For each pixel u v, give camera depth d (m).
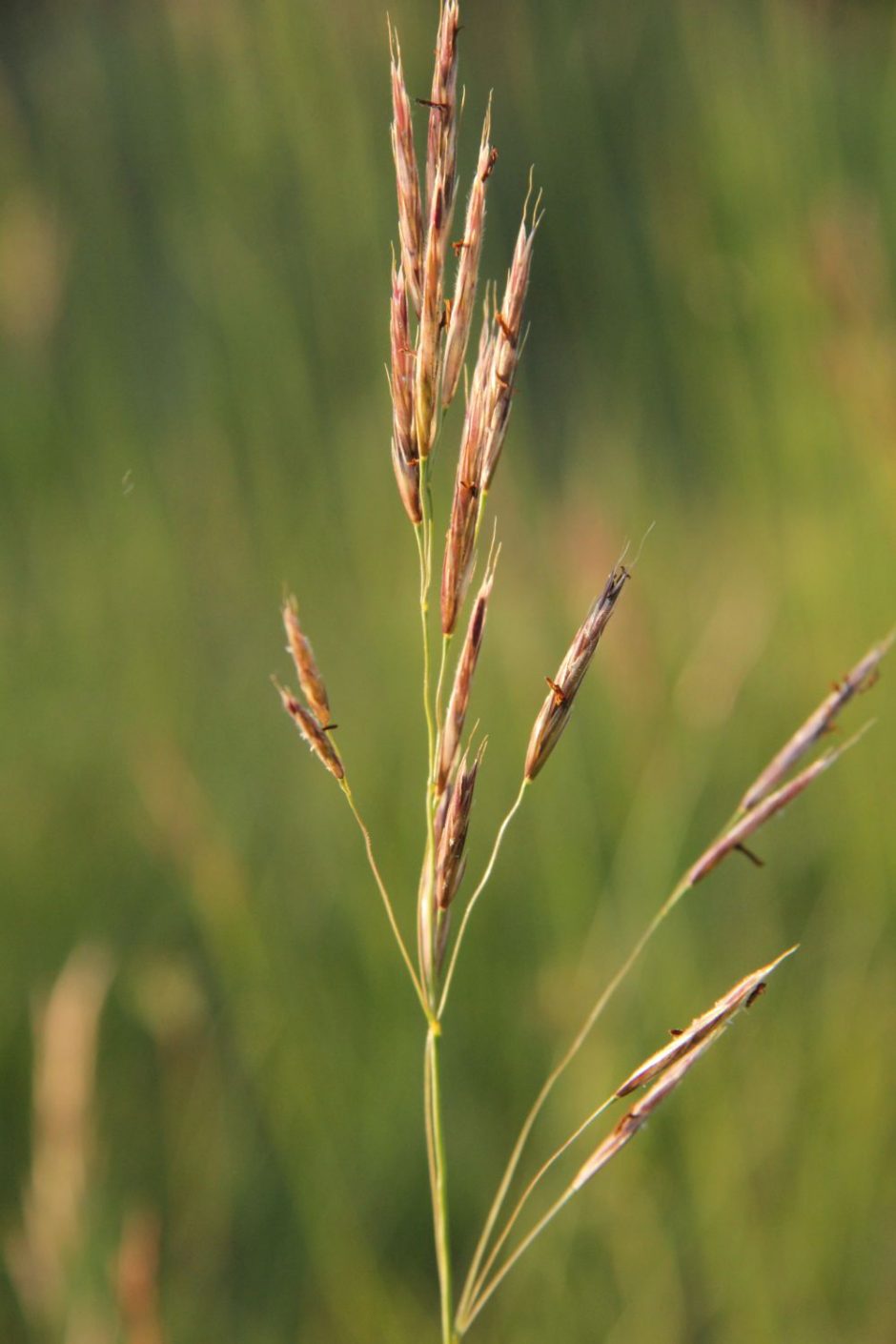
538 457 1.30
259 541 1.22
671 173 1.15
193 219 1.22
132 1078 0.90
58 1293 0.66
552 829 0.95
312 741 0.54
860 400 0.99
